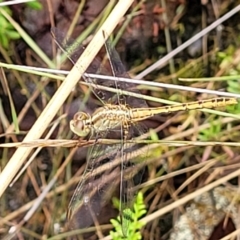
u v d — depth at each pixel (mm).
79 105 388
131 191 337
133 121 344
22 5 387
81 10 390
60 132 387
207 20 402
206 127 386
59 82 390
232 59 392
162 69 400
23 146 329
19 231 393
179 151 389
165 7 399
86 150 392
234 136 387
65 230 391
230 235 376
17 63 394
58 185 394
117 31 396
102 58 375
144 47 401
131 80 340
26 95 394
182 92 395
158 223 395
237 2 400
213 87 395
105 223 390
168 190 395
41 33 390
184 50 402
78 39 385
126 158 339
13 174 329
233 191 390
